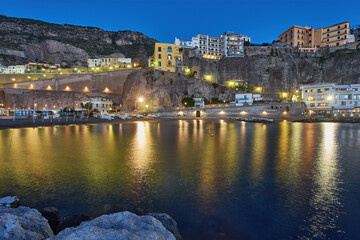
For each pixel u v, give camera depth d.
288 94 117.00
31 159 17.19
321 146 23.27
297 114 85.44
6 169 14.28
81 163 15.87
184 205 8.96
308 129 44.31
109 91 110.25
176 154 19.12
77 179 12.27
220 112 86.00
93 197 9.78
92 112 87.50
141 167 14.75
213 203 9.15
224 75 119.81
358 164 15.44
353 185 11.18
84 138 30.00
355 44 114.69
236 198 9.62
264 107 86.44
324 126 52.59
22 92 96.44
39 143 25.44
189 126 51.56
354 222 7.59
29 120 58.59
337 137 31.05
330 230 7.13
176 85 97.56
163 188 10.85
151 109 91.12
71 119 66.50
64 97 98.12
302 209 8.58
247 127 49.25
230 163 15.80
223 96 99.75
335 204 9.00
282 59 120.81
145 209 8.59
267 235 6.88
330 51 121.94
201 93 98.56
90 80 109.62
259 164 15.50
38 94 96.50
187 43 129.38
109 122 62.19
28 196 9.90
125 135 33.50
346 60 111.00
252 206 8.86
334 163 15.77
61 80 106.75
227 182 11.70
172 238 5.15
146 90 94.25
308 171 13.73
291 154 19.05
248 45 135.00
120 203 9.16
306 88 88.44
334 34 125.56
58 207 8.81
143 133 36.38
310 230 7.13
